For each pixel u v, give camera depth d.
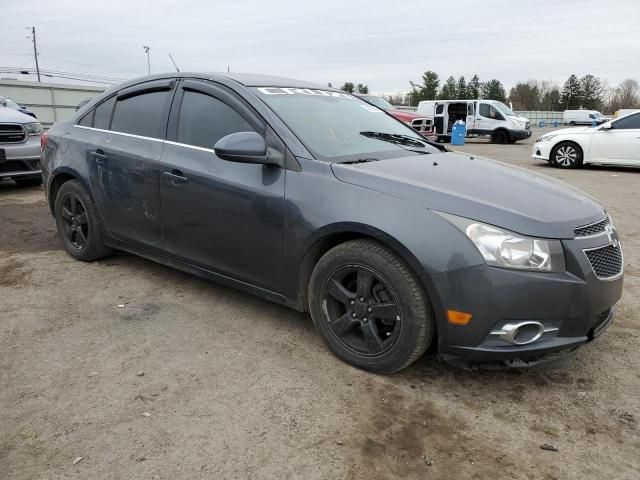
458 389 2.88
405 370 3.05
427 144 4.07
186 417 2.58
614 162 12.09
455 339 2.67
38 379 2.89
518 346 2.63
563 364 2.83
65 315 3.69
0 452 2.32
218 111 3.63
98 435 2.44
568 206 2.89
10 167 7.83
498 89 91.06
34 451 2.33
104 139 4.36
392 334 2.85
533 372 3.07
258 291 3.44
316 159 3.15
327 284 3.06
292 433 2.48
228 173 3.41
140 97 4.23
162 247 3.96
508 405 2.75
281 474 2.22
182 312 3.78
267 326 3.58
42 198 7.87
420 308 2.73
